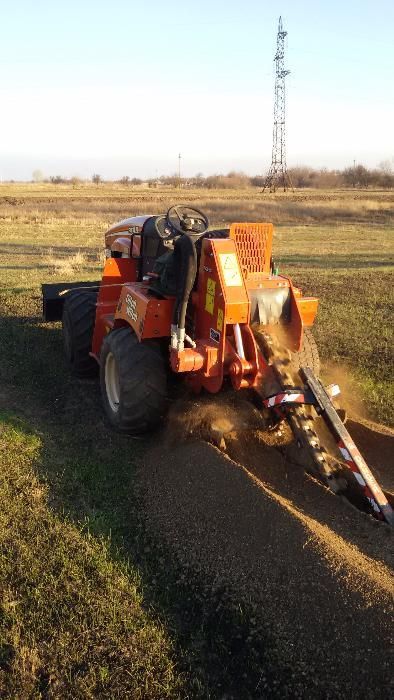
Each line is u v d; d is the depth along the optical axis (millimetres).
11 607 3295
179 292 4543
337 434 3953
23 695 2807
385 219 33219
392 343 8234
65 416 5863
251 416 4668
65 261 15211
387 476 4625
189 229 5062
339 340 8336
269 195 55562
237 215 32594
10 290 11352
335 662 2939
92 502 4336
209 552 3744
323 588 3221
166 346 5152
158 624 3232
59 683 2863
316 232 26359
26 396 6367
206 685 2900
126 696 2812
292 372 4469
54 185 94562
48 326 8891
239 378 4445
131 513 4223
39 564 3607
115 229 7570
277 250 19578
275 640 3121
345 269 15016
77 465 4824
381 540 3568
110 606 3303
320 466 4062
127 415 4984
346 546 3514
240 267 4527
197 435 4875
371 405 6160
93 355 6363
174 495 4309
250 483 4008
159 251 5789
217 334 4512
